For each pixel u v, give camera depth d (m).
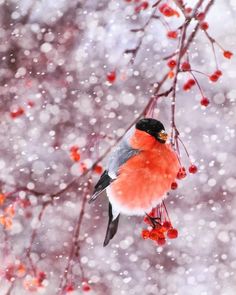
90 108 13.09
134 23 12.64
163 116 14.30
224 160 14.88
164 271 14.93
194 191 15.06
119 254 14.73
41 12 13.22
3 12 13.15
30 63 13.12
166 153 5.84
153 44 12.94
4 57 12.63
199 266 14.89
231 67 14.15
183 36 5.00
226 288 14.72
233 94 14.68
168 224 5.70
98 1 13.00
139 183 5.88
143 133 5.96
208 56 14.06
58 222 13.78
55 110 13.26
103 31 12.83
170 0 5.85
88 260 14.35
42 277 6.65
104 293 14.23
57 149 13.59
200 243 15.05
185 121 14.79
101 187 6.27
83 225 14.29
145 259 14.91
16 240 13.41
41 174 13.73
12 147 13.62
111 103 13.05
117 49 12.89
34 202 7.68
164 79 5.11
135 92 13.19
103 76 13.08
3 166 13.56
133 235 15.02
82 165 6.34
